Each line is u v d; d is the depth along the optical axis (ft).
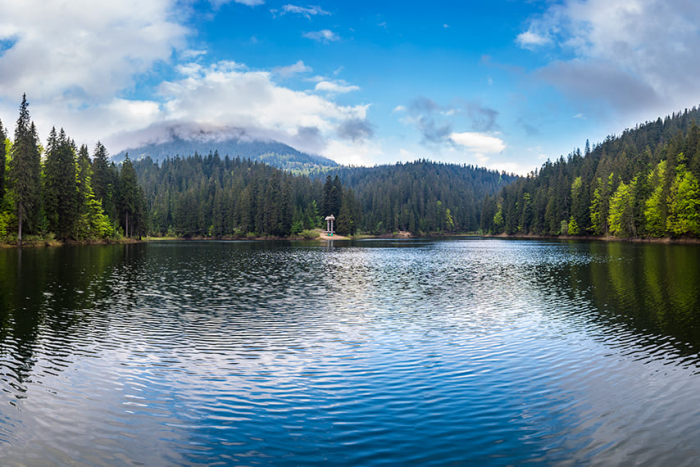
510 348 47.50
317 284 97.45
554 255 185.37
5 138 224.53
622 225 323.37
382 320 60.95
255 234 476.54
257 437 28.02
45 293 79.15
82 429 28.81
